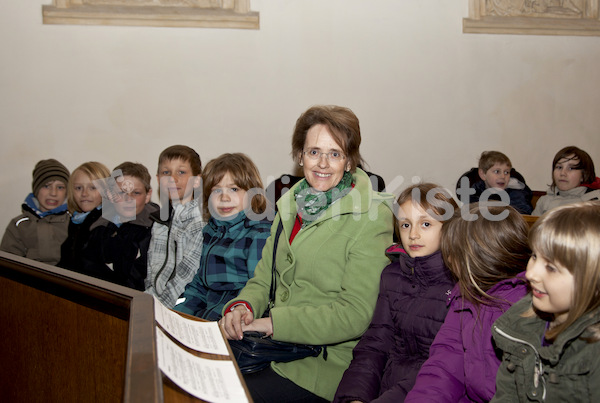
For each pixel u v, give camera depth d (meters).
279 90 5.01
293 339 1.88
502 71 5.21
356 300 1.90
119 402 1.37
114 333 1.43
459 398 1.54
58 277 1.66
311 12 4.99
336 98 5.07
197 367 1.18
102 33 4.78
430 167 5.21
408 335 1.79
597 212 1.13
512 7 5.18
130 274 2.99
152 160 4.89
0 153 4.72
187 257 2.82
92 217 3.23
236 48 4.94
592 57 5.30
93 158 4.83
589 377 1.12
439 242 1.82
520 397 1.25
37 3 4.69
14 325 1.99
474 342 1.52
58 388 1.74
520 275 1.54
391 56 5.10
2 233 4.73
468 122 5.21
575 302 1.11
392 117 5.14
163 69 4.86
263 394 1.80
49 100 4.75
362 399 1.65
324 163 2.05
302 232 2.08
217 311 2.37
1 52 4.68
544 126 5.30
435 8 5.10
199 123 4.94
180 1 4.86
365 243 1.97
